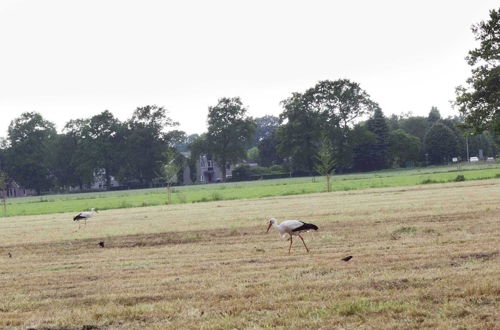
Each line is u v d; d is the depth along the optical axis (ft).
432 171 448.24
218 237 104.27
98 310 50.60
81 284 64.59
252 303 49.60
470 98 225.97
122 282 63.87
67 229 146.92
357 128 547.08
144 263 77.25
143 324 45.70
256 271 65.05
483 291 47.65
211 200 267.59
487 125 228.43
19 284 67.26
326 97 547.08
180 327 43.75
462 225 96.48
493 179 268.82
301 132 547.90
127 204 279.08
